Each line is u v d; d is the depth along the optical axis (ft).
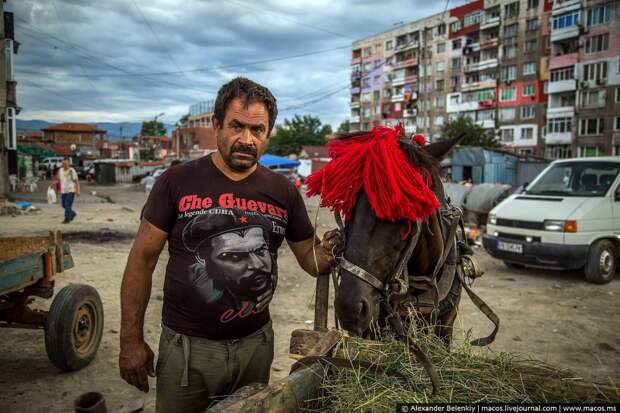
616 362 15.61
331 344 7.76
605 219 26.21
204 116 292.40
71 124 314.96
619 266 29.43
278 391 5.77
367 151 7.05
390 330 7.96
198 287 6.80
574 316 20.36
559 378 7.11
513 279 27.12
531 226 26.94
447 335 9.40
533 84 183.62
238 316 6.97
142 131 431.02
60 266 14.35
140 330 6.98
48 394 12.77
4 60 65.72
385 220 6.73
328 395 6.84
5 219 51.24
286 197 7.62
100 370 14.32
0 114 65.51
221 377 7.04
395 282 6.84
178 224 6.92
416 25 235.61
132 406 12.28
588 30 151.43
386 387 6.75
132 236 39.99
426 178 7.42
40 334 17.10
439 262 8.05
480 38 204.85
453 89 217.56
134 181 162.40
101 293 22.30
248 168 7.00
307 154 198.59
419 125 233.35
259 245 7.07
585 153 154.81
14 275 12.23
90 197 90.48
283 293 23.76
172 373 6.95
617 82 145.07
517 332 18.38
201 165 7.18
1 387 13.09
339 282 6.90
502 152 98.78
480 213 47.88
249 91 6.72
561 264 26.16
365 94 273.13
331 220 54.70
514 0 188.34
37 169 181.57
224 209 6.93
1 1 64.28
